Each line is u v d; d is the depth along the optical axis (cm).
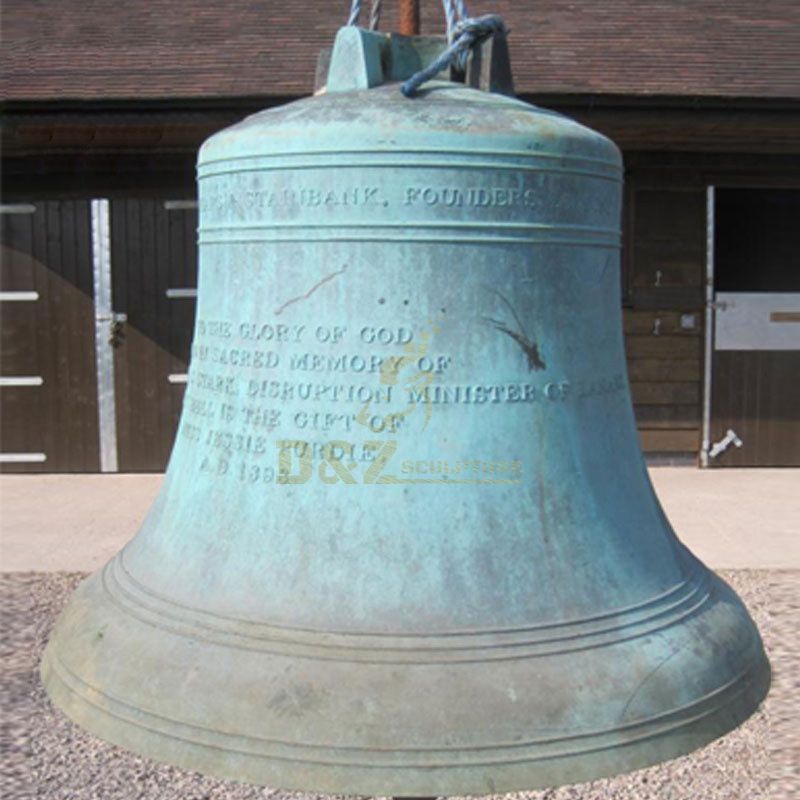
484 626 136
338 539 141
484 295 146
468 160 143
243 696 129
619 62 675
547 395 149
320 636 135
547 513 146
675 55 692
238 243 155
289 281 149
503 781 124
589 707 130
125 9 776
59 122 636
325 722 126
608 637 139
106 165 727
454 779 123
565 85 629
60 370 745
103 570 170
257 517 147
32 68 663
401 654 132
